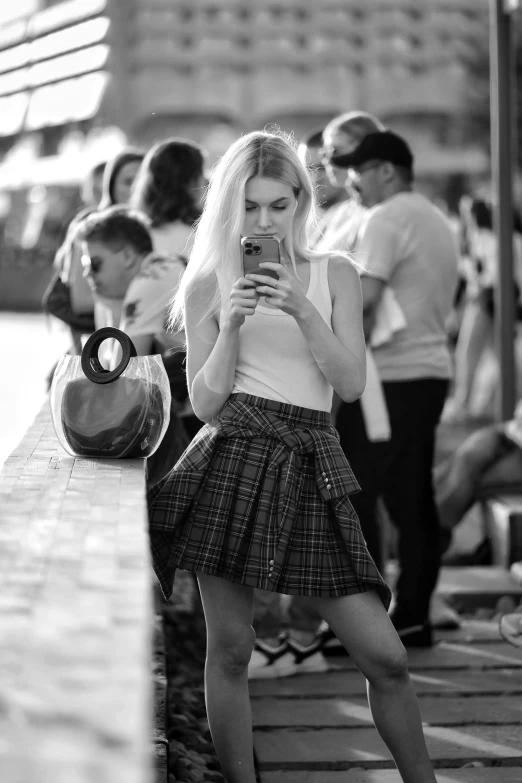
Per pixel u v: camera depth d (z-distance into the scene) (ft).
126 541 11.53
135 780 6.40
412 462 25.96
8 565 10.62
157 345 22.57
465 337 59.62
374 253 24.75
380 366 25.46
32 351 85.76
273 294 15.10
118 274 22.31
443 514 34.06
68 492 14.11
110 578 10.14
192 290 16.44
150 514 15.62
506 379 39.58
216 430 15.76
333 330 16.17
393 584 30.14
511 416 39.58
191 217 24.43
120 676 7.78
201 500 15.57
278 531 15.19
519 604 30.71
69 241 27.25
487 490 34.24
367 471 25.21
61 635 8.57
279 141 15.99
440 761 19.85
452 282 26.09
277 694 23.38
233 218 15.79
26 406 57.41
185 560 15.42
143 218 23.25
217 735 16.40
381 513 28.22
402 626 26.37
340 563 15.48
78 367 16.80
